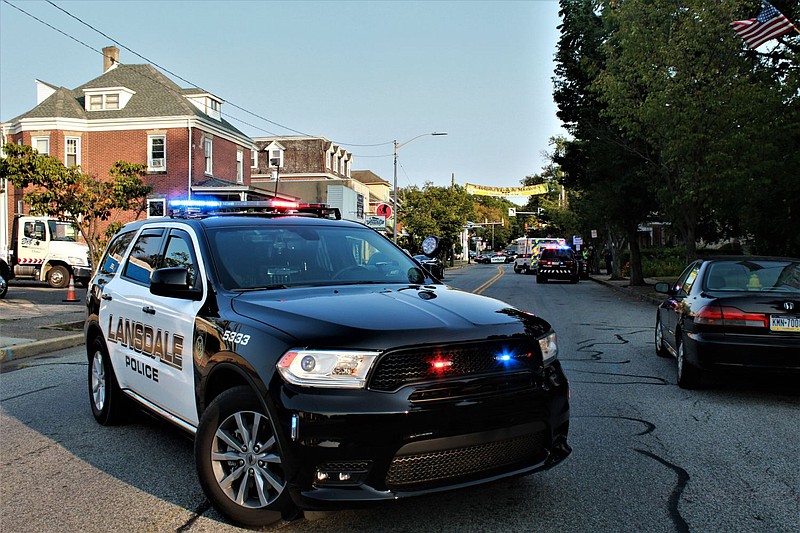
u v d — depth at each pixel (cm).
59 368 933
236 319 398
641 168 2288
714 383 797
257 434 371
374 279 494
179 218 538
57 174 1529
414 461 341
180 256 499
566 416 394
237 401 375
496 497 429
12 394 764
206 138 3472
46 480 472
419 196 4959
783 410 668
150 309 502
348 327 354
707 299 723
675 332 809
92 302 637
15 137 3428
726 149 1630
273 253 487
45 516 408
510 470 365
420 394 340
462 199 5869
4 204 3412
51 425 622
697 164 1706
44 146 3294
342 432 331
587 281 3706
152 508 418
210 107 3634
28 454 533
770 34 1342
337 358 340
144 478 474
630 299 2216
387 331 350
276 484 362
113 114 3341
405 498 335
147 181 3306
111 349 585
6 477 479
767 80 1677
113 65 3794
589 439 562
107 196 1620
